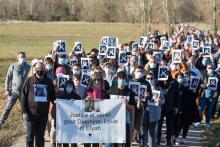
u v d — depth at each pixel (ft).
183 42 102.73
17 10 408.87
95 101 38.93
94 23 354.13
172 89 48.47
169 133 49.37
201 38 114.21
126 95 41.39
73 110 38.75
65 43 56.34
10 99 50.08
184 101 51.21
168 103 48.49
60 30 279.90
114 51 59.82
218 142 50.78
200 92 58.70
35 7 406.82
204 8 248.73
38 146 40.70
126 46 71.31
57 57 53.98
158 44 74.54
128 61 57.67
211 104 58.80
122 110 39.27
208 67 60.03
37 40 207.82
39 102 39.65
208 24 237.86
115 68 50.90
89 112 38.93
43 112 40.04
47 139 49.39
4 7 408.05
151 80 45.52
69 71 50.01
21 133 52.95
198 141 52.06
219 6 220.23
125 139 39.68
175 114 48.91
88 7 385.50
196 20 296.92
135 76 43.80
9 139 50.49
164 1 224.74
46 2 406.41
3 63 116.37
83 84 43.78
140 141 46.34
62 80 42.98
